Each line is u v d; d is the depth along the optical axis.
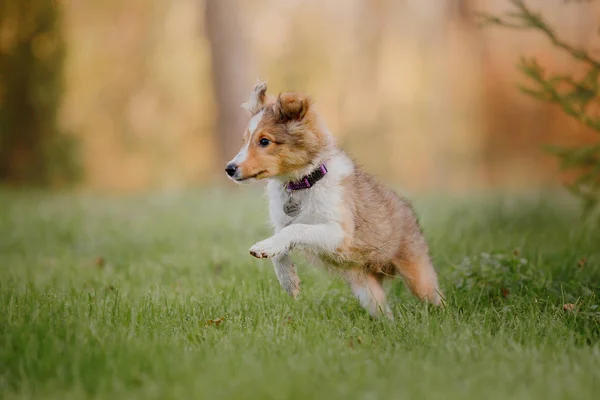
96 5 33.97
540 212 13.98
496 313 6.68
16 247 12.61
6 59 23.55
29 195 21.38
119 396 4.56
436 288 7.47
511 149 37.03
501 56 36.94
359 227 7.07
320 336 5.96
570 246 9.75
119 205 18.95
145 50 35.31
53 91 23.94
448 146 37.28
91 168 32.38
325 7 38.84
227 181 24.19
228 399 4.45
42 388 4.71
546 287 7.44
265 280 8.37
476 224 12.68
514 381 4.76
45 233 13.97
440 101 37.53
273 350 5.50
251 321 6.64
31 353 5.16
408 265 7.43
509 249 9.62
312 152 6.90
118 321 6.27
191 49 35.50
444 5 37.84
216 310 7.05
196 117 35.75
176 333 6.10
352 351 5.50
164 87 35.56
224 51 24.59
